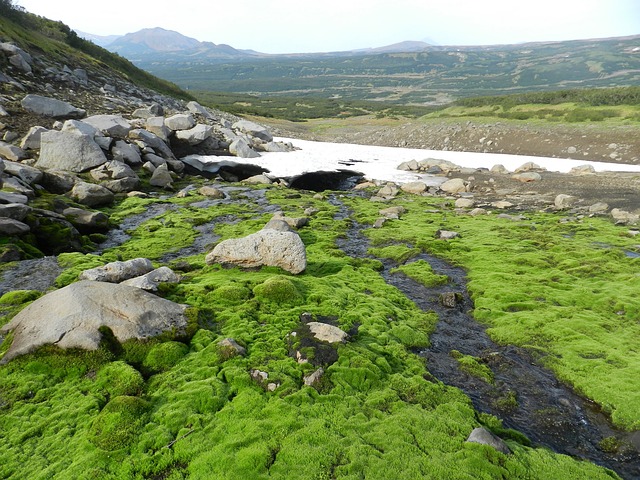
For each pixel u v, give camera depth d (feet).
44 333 33.17
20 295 43.70
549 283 54.90
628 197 104.94
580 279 55.98
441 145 216.33
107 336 34.04
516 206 103.55
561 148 180.86
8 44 148.25
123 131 124.16
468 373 37.37
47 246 62.28
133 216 84.48
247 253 55.42
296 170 145.07
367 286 54.60
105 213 84.07
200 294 45.83
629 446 29.58
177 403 29.35
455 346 42.34
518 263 62.59
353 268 61.11
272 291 46.57
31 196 73.87
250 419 28.12
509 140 199.93
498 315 47.78
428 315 47.85
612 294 50.37
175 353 34.42
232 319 41.16
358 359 35.35
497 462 25.58
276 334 39.11
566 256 64.49
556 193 113.50
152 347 34.47
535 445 29.40
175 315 38.65
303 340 37.40
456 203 104.73
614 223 84.43
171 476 23.89
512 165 163.12
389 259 66.74
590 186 118.11
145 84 249.55
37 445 25.64
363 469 24.35
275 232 56.75
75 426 27.14
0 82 131.54
